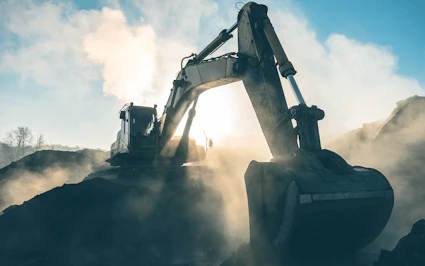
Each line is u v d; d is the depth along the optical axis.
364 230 5.93
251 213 6.22
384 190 5.80
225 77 8.98
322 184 5.54
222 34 9.60
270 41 7.42
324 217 5.46
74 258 7.62
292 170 5.81
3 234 8.58
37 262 7.47
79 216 9.36
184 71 11.09
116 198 10.53
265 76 7.88
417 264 4.79
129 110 13.43
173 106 11.92
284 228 5.50
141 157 12.73
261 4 8.23
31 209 9.49
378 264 5.45
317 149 6.45
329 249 6.04
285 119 6.95
